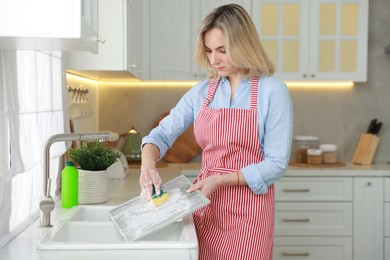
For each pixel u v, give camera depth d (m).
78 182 2.51
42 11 1.46
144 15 4.26
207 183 1.94
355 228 4.04
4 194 1.85
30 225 2.10
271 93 2.05
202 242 2.08
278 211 4.04
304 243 4.04
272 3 4.23
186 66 4.29
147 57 4.28
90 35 1.76
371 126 4.50
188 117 2.27
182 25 4.26
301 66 4.27
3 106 1.82
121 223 1.89
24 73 2.14
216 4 4.25
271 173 2.00
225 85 2.15
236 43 1.96
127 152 4.25
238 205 2.04
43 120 2.49
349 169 4.06
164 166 4.27
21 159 1.96
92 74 3.62
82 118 3.58
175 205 1.88
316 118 4.60
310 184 4.04
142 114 4.62
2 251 1.71
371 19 4.57
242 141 2.07
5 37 1.47
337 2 4.25
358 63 4.27
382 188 4.04
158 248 1.66
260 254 2.04
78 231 2.03
